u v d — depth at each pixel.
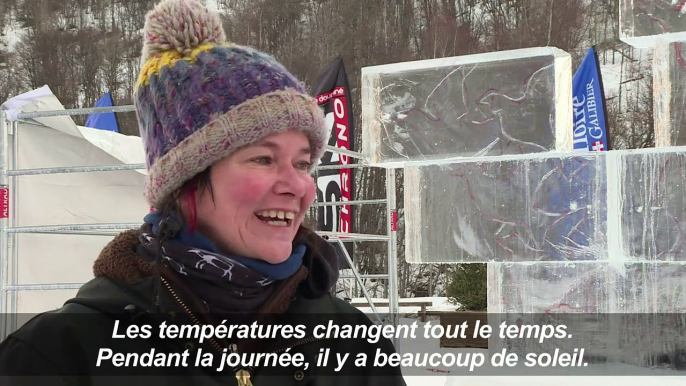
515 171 4.11
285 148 1.17
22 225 5.34
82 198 5.75
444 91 4.30
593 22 32.03
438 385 4.88
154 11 1.23
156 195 1.17
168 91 1.16
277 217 1.18
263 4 30.31
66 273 5.66
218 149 1.11
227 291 1.14
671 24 3.85
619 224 3.93
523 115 4.11
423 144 4.33
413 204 4.31
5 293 4.16
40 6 37.72
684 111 3.86
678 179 3.84
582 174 4.00
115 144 6.20
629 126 25.80
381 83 4.45
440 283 20.38
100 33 35.62
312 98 1.23
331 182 8.46
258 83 1.16
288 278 1.26
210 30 1.22
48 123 5.39
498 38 29.89
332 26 29.56
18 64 33.81
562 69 4.18
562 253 4.01
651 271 4.36
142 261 1.17
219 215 1.15
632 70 29.16
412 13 31.11
